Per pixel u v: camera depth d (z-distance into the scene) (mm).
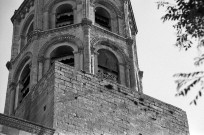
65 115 30438
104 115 32094
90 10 43594
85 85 32938
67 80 32469
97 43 41375
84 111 31391
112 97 33500
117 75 41250
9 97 41688
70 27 41969
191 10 16266
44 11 44469
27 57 42125
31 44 42125
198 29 16375
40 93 33969
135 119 33438
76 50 40406
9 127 28172
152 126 33938
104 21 45250
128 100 34188
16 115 37312
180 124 35750
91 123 31062
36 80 39250
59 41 41469
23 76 42188
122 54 42219
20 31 46875
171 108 36219
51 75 32906
